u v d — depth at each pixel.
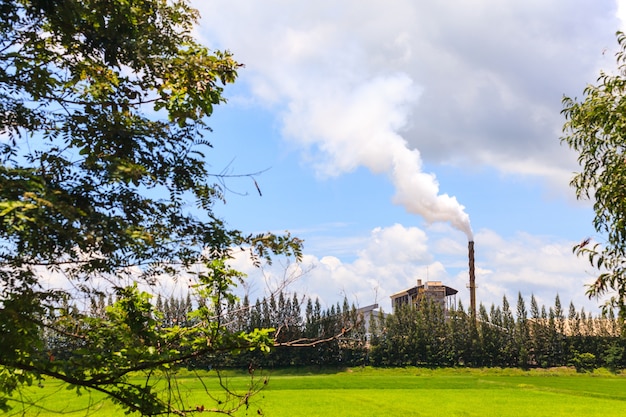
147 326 6.18
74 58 6.46
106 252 4.97
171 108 6.46
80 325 5.97
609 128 8.72
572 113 9.29
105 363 5.88
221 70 6.68
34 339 5.40
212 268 6.29
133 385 6.03
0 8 5.46
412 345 124.12
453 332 128.75
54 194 4.56
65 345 6.09
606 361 122.31
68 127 5.69
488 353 127.31
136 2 6.49
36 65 6.03
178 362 6.23
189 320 6.80
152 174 5.82
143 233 4.80
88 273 5.36
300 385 75.69
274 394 62.00
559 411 47.91
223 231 5.70
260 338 6.30
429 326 128.00
